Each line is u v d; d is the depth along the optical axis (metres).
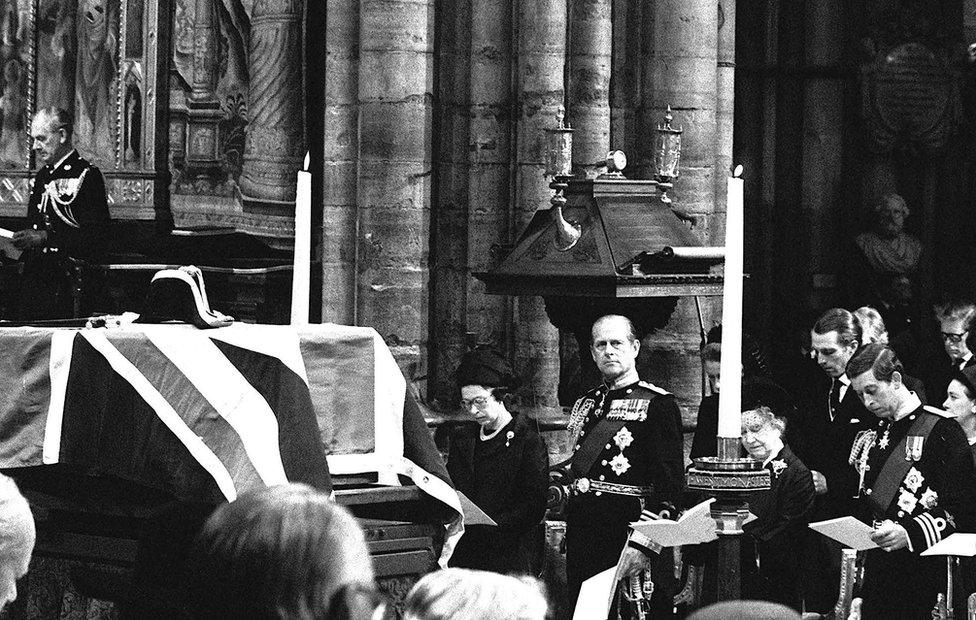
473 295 19.72
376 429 10.51
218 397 9.69
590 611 10.20
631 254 15.77
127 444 9.62
